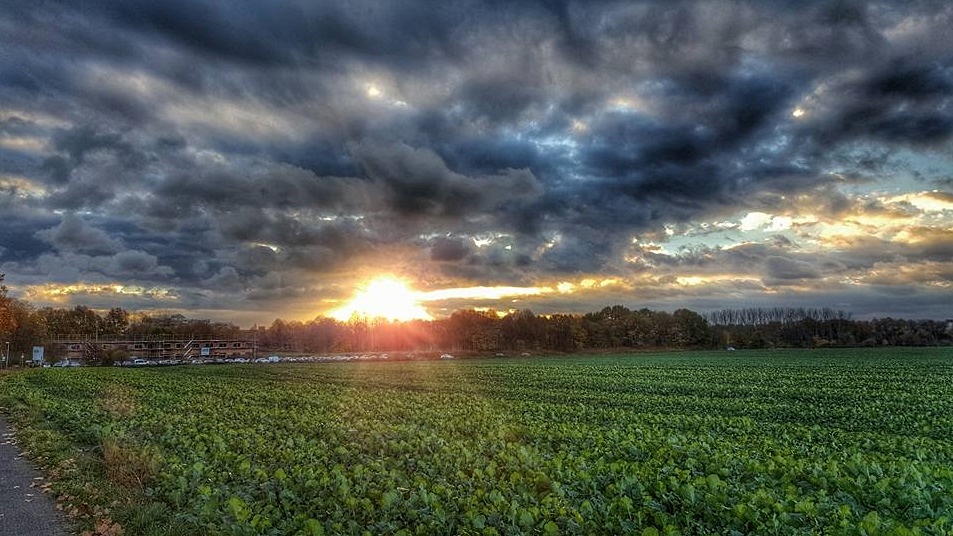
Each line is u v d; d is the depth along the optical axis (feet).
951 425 79.56
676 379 182.19
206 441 57.62
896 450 56.59
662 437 57.93
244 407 95.50
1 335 314.96
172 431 63.31
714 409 104.88
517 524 28.66
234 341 498.69
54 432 66.28
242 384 164.25
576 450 52.34
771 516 28.22
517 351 477.77
